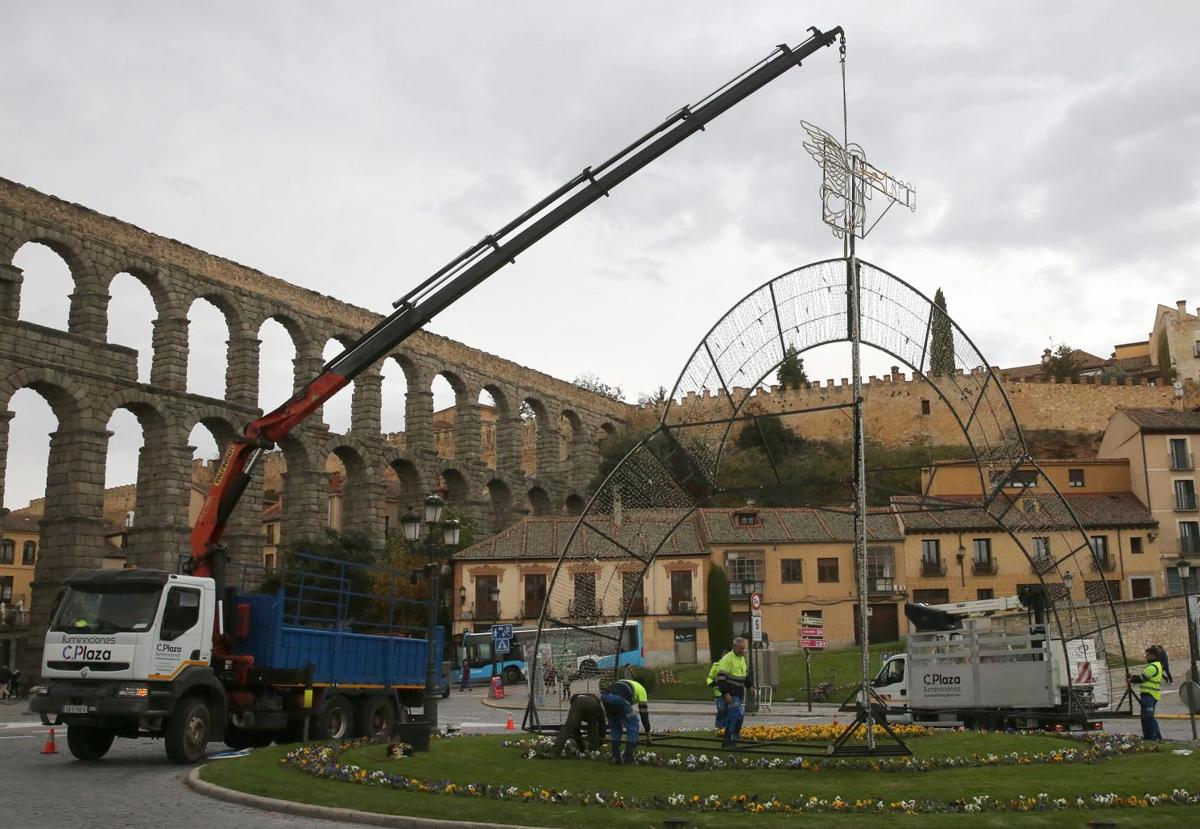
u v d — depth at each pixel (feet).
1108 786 58.23
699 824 48.29
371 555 244.83
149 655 77.56
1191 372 420.77
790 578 241.76
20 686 196.95
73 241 218.79
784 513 253.03
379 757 73.61
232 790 60.23
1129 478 273.54
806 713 142.10
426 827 50.26
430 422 304.71
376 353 103.86
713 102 104.12
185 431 231.91
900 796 55.88
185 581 81.00
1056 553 188.03
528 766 68.54
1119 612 186.50
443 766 67.77
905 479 322.14
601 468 373.61
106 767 76.69
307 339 272.51
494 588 242.37
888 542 244.42
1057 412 385.91
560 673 87.66
